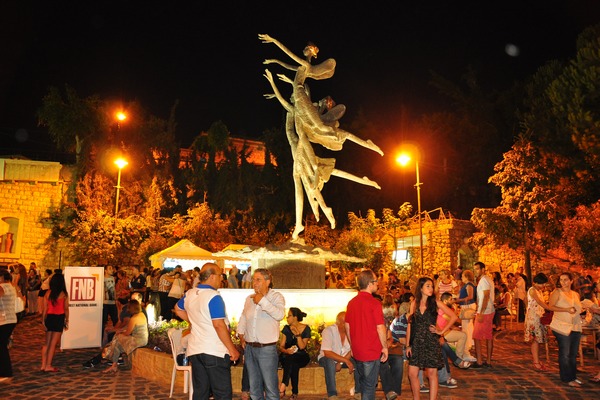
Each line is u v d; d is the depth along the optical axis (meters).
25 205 31.33
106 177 32.19
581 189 20.55
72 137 32.81
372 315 6.26
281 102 11.69
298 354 7.96
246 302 6.43
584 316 12.34
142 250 29.30
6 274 9.27
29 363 10.95
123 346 10.13
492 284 10.62
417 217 30.17
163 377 9.04
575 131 18.31
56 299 10.20
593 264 18.59
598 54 18.53
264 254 10.87
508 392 8.27
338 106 11.56
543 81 24.45
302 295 10.56
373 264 28.22
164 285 15.55
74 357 11.84
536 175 21.94
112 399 7.80
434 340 6.89
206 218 30.91
